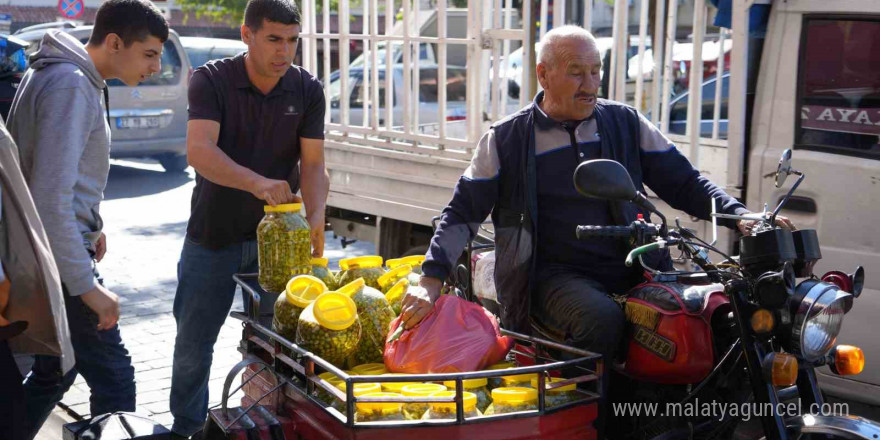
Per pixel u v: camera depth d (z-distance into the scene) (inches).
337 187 239.6
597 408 107.6
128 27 135.2
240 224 150.4
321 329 111.9
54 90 127.6
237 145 149.6
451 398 98.3
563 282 119.6
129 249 347.6
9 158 107.2
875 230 149.7
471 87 200.4
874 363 151.4
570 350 109.5
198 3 777.6
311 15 249.6
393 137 219.5
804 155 156.9
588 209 124.4
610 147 126.5
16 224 108.8
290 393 115.9
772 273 95.9
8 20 566.6
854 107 151.5
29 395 142.4
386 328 120.4
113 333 144.9
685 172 130.4
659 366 107.9
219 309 155.9
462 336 112.4
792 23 158.2
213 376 206.7
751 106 168.1
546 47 124.4
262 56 143.4
